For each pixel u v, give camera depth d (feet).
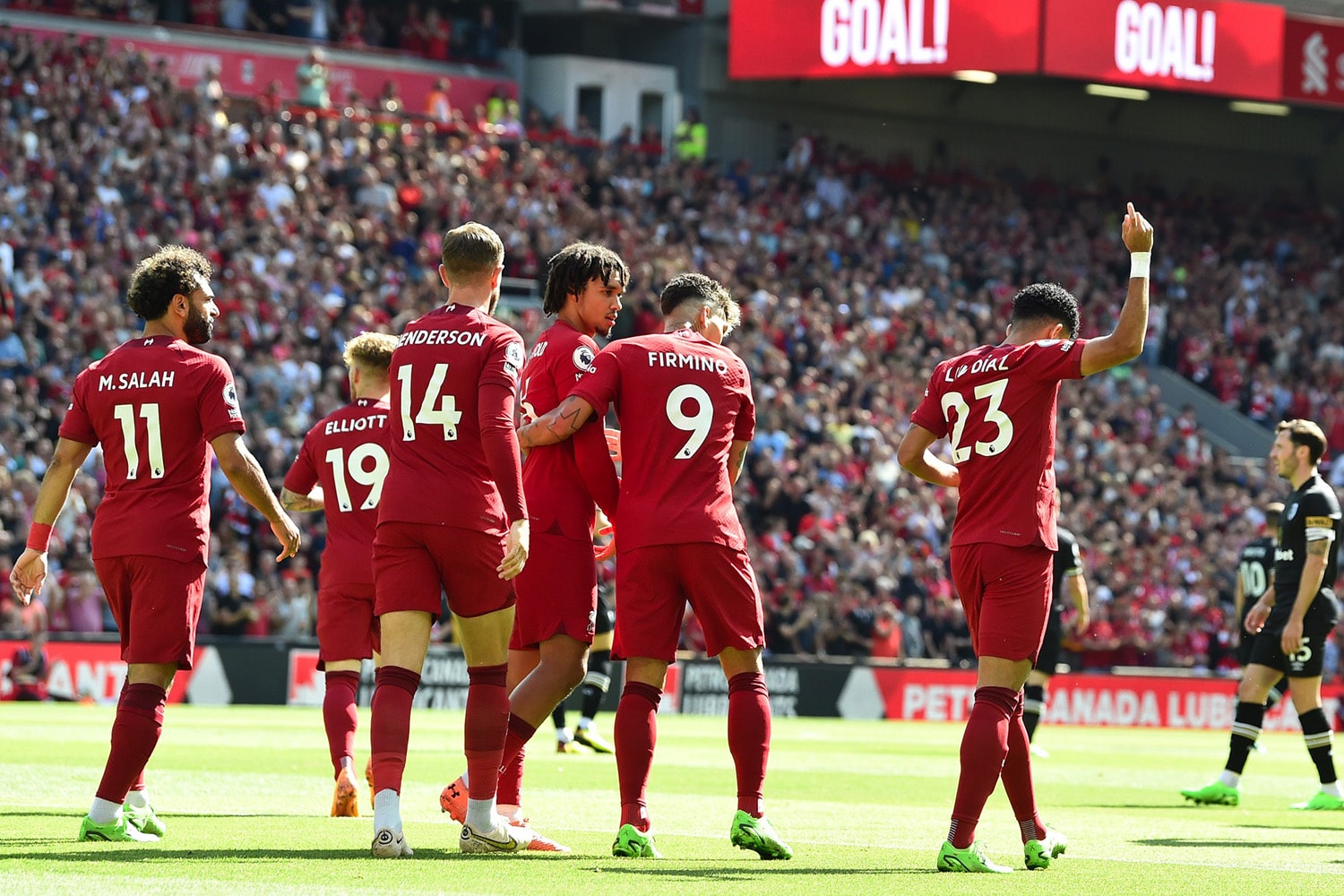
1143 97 472.44
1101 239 441.27
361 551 93.40
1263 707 123.75
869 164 426.92
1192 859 81.92
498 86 389.60
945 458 318.24
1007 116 467.93
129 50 314.14
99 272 265.95
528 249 332.39
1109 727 274.77
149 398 72.90
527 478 77.56
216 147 305.53
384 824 69.87
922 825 95.76
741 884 64.64
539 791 110.63
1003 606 73.87
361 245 307.17
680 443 73.67
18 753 128.26
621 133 400.67
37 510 75.20
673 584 73.41
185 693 222.28
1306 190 507.71
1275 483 368.68
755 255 365.61
